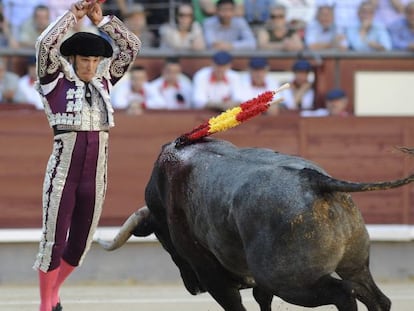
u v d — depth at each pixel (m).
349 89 30.70
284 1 30.70
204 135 14.88
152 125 25.91
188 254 14.68
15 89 28.20
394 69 31.09
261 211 12.12
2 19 28.98
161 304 21.12
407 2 31.48
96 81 15.90
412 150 11.82
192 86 28.70
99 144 15.90
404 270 26.08
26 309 20.33
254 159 13.33
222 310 20.25
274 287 12.02
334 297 11.61
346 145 26.34
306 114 28.20
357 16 31.02
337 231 11.91
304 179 12.09
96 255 25.28
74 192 15.90
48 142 25.73
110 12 29.94
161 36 30.00
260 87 28.41
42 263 16.06
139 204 25.84
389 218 26.34
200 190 13.77
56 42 15.25
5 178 25.64
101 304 21.12
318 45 30.50
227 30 30.08
